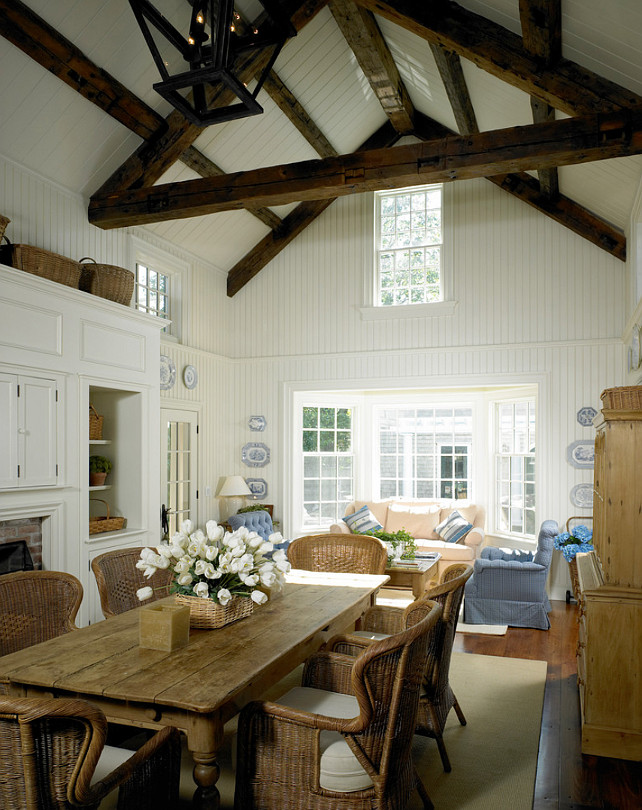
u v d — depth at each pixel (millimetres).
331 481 8594
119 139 5320
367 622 3619
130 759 1841
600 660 3354
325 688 2766
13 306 4105
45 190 5102
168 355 6832
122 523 5293
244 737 2193
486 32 4020
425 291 7500
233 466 8086
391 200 7727
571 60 4000
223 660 2324
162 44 4863
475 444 8273
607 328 6680
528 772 3139
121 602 3395
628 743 3287
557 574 6855
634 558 3371
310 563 4270
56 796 1598
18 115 4539
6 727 1550
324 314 7781
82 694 2133
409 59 5793
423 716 3039
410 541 5586
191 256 7293
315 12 4855
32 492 4246
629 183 5176
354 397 8727
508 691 4215
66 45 4371
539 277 6934
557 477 6805
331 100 6457
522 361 6965
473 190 7211
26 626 2889
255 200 5168
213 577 2664
